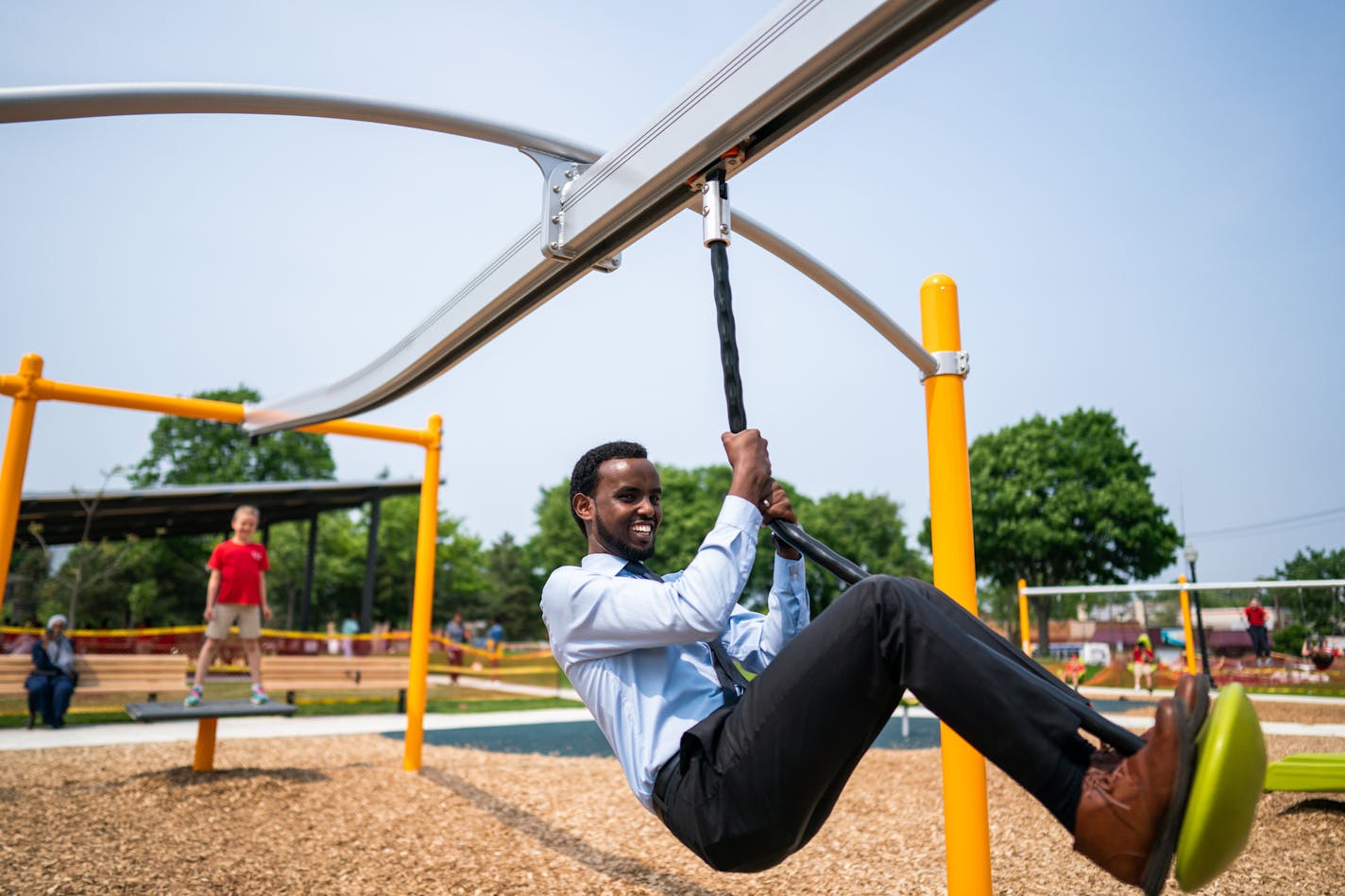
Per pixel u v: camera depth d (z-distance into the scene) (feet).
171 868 11.63
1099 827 3.92
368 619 50.08
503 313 8.84
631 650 5.86
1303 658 33.68
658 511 6.47
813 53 5.17
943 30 4.90
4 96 5.58
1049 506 99.45
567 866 11.76
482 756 22.21
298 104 6.53
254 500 48.83
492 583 176.35
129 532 60.18
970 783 7.86
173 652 40.91
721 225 5.99
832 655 4.75
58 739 25.39
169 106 6.10
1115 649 40.93
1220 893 10.03
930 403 8.38
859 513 141.28
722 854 5.27
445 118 7.06
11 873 11.25
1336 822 13.44
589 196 7.09
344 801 15.83
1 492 14.01
